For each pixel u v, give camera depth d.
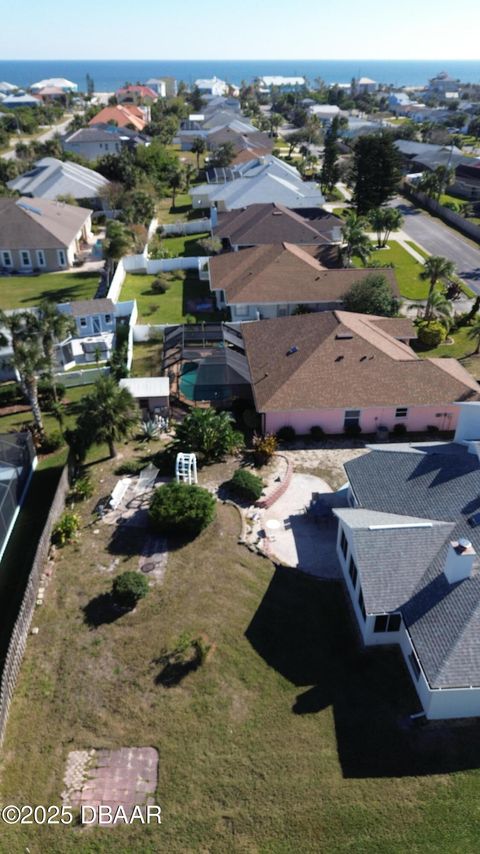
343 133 168.75
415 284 67.25
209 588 26.44
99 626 24.66
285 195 88.69
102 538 29.53
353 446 38.16
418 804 18.78
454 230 90.06
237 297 56.47
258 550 28.67
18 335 37.94
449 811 18.62
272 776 19.48
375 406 37.94
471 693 20.41
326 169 112.81
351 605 26.00
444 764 19.84
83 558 28.30
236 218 78.75
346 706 21.67
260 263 60.62
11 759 19.97
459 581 22.70
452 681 19.98
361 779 19.42
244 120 181.00
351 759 19.98
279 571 27.67
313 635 24.48
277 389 38.59
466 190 112.81
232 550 28.67
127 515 30.98
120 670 22.84
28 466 35.50
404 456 30.05
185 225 88.88
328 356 40.22
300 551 29.02
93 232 92.56
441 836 18.05
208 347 49.19
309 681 22.58
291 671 22.92
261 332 47.16
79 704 21.64
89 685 22.30
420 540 24.55
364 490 29.05
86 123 166.25
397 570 23.77
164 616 25.02
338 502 31.50
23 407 44.09
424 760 19.95
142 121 174.25
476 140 175.62
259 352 44.53
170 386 45.34
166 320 59.41
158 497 29.62
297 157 145.62
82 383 47.28
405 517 26.50
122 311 60.31
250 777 19.45
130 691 22.08
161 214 99.50
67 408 43.53
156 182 109.19
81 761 19.91
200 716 21.23
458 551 22.14
